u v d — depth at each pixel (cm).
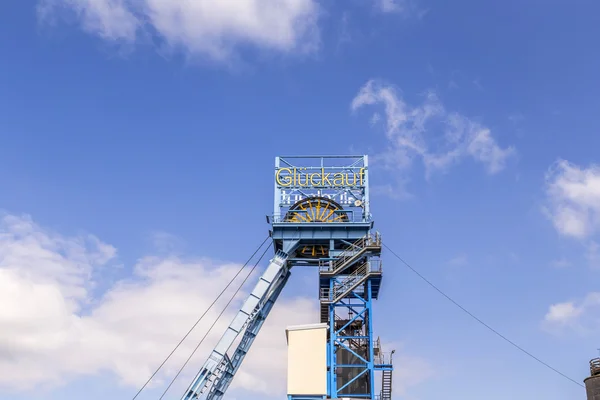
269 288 7438
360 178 7800
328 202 7738
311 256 7738
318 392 6825
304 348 7000
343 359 7300
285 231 7544
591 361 6394
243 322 7144
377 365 7025
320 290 7538
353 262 7325
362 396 6856
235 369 7306
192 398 6738
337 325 7488
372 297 7631
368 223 7494
